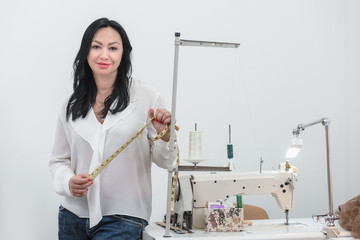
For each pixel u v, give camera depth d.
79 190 2.09
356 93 4.38
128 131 2.16
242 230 2.18
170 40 3.92
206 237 1.99
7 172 3.53
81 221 2.21
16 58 3.57
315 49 4.32
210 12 4.03
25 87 3.59
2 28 3.55
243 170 4.07
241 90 4.09
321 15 4.34
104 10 3.75
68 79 3.67
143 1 3.85
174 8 3.93
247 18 4.13
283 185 2.45
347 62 4.38
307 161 4.27
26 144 3.58
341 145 4.38
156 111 2.08
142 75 3.84
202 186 2.30
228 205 2.38
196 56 3.98
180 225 2.22
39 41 3.62
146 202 2.23
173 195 2.04
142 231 2.20
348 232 2.15
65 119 2.26
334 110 4.36
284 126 4.21
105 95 2.23
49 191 3.61
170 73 3.91
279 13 4.22
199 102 3.97
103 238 2.13
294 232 2.13
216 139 4.01
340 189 4.38
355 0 4.36
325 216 2.32
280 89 4.20
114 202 2.16
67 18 3.68
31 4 3.61
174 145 2.06
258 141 4.12
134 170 2.18
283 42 4.23
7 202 3.52
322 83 4.33
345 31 4.39
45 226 3.59
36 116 3.60
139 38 3.84
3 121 3.54
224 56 4.05
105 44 2.15
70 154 2.31
